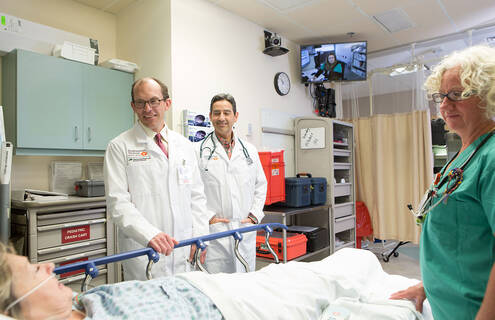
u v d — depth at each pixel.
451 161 0.95
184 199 1.69
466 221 0.82
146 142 1.61
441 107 0.91
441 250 0.88
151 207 1.58
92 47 2.90
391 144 4.05
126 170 1.57
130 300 0.98
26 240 2.09
